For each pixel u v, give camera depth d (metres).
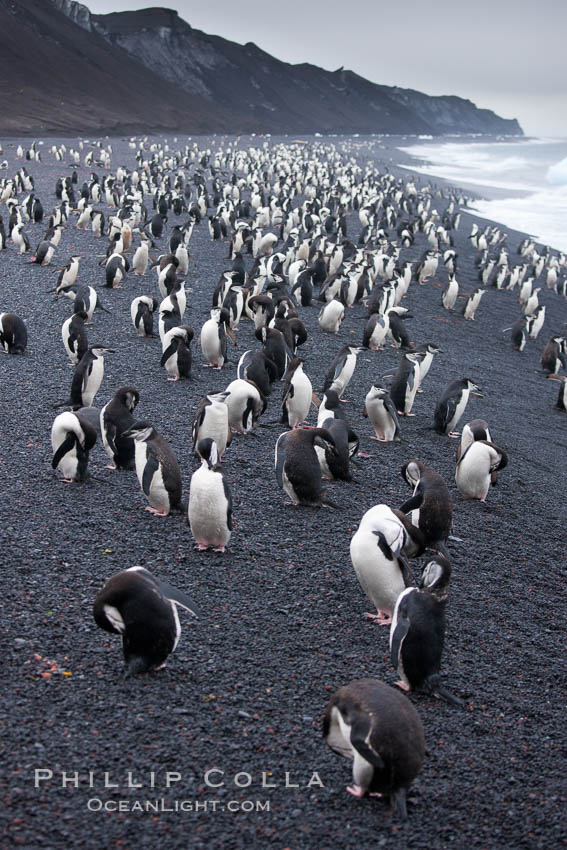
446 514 8.75
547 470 13.42
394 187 62.75
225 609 7.45
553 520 11.10
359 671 6.74
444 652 7.38
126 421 10.19
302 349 17.98
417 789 5.45
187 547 8.50
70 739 5.39
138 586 6.08
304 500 9.85
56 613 6.93
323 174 68.75
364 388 15.74
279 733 5.80
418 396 15.95
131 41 179.12
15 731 5.38
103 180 47.53
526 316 24.69
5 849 4.41
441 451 12.80
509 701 6.75
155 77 158.62
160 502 9.01
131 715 5.73
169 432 11.71
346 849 4.75
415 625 6.25
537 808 5.44
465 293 30.16
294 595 7.88
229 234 34.41
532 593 8.86
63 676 6.07
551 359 20.77
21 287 20.59
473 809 5.33
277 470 9.83
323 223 39.19
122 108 124.19
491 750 6.04
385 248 32.00
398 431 12.63
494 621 8.12
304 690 6.39
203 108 156.62
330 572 8.41
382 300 21.59
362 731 4.83
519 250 42.59
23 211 32.28
